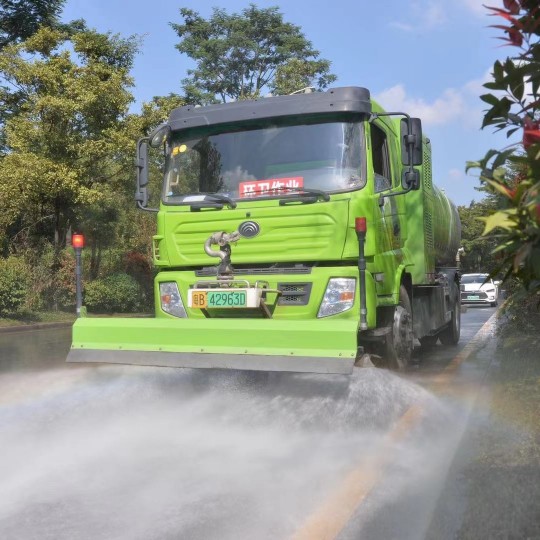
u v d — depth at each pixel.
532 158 2.28
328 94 6.94
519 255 2.26
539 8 2.43
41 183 21.69
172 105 24.27
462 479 3.90
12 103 24.70
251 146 7.22
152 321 6.56
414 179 6.99
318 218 6.68
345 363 5.77
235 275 6.95
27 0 29.08
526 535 3.13
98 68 22.92
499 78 2.54
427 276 9.15
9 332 18.39
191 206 7.20
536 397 5.55
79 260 7.46
